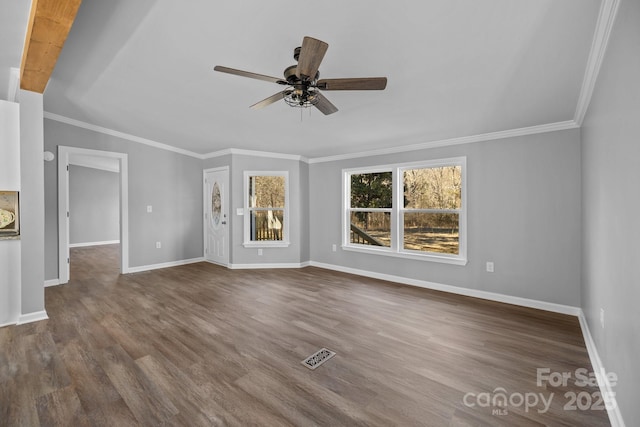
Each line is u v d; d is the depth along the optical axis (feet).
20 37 7.47
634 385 4.41
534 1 5.02
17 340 8.47
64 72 9.31
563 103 8.94
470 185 12.76
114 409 5.71
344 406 5.86
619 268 5.23
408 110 10.21
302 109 10.91
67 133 14.51
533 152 11.28
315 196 18.86
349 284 14.64
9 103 9.68
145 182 17.49
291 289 13.75
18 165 9.80
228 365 7.29
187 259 19.56
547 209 11.02
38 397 6.03
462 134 12.57
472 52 6.68
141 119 13.66
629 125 4.51
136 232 17.17
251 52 7.35
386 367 7.25
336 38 6.44
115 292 13.14
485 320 10.13
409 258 14.58
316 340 8.64
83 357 7.58
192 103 11.05
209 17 6.19
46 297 12.38
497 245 12.12
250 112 11.48
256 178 18.37
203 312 10.79
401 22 5.82
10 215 9.62
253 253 18.19
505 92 8.47
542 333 9.09
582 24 5.45
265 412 5.68
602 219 6.65
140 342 8.43
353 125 12.06
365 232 16.78
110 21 6.57
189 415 5.57
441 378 6.79
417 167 14.42
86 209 27.99
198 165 20.12
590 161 8.25
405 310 11.07
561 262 10.76
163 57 7.97
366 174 16.75
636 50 4.05
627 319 4.76
